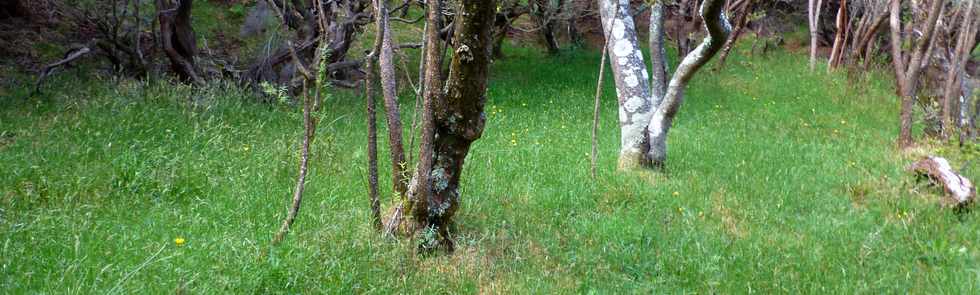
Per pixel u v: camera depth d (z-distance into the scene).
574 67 15.33
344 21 10.71
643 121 7.81
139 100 8.62
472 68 4.75
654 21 8.15
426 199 5.04
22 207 5.45
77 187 5.83
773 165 8.43
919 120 11.38
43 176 5.96
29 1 12.48
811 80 15.35
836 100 13.55
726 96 13.18
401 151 5.17
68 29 12.48
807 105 12.89
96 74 9.76
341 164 7.11
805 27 20.72
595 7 17.34
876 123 11.92
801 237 6.15
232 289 4.29
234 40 13.44
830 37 20.00
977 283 5.32
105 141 7.07
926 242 6.23
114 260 4.56
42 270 4.39
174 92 8.91
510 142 8.59
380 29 4.83
